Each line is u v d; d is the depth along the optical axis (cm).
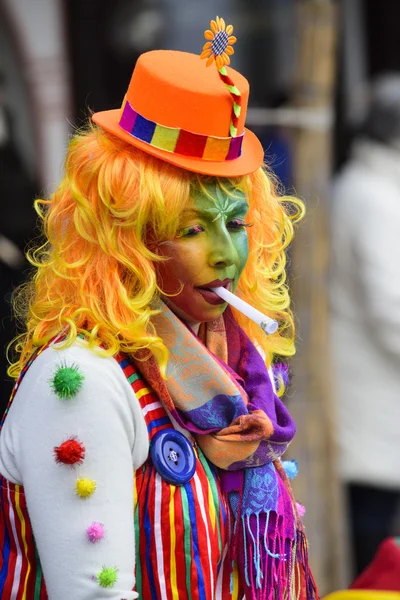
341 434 1146
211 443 517
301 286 962
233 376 533
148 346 499
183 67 507
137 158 502
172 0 1273
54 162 1130
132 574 483
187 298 516
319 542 1015
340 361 1143
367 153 1149
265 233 588
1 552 517
